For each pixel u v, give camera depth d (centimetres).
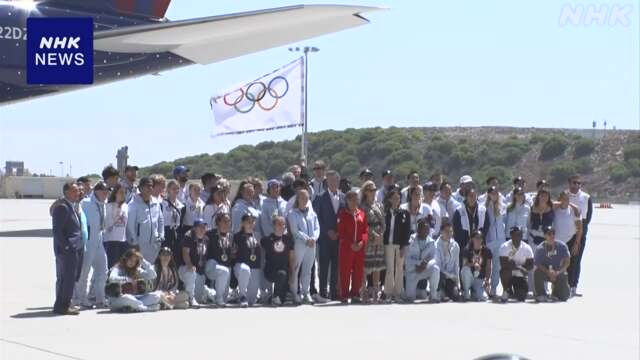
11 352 870
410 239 1390
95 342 938
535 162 9838
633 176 9438
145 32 2255
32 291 1396
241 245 1305
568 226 1484
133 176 1440
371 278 1373
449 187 1488
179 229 1334
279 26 2327
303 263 1339
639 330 1080
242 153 8850
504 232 1480
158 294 1223
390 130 9869
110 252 1261
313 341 968
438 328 1079
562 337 1021
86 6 2661
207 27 2250
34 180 7856
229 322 1111
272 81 2367
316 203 1391
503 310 1273
